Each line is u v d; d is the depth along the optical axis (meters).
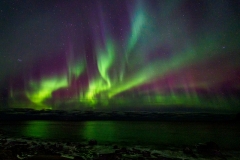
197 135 35.22
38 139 26.27
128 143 23.55
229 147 20.33
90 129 50.44
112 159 12.72
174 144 22.89
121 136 32.56
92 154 14.63
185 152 16.33
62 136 31.14
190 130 49.25
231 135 35.59
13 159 9.66
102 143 23.08
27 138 26.59
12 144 18.03
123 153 15.24
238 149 18.88
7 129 46.47
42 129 47.97
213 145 17.17
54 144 19.39
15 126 61.06
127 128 55.84
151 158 13.19
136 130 48.16
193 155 15.00
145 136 32.94
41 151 14.30
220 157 14.34
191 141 26.11
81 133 37.62
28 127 55.56
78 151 16.03
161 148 19.34
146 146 21.03
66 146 18.80
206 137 31.58
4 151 11.09
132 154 14.85
